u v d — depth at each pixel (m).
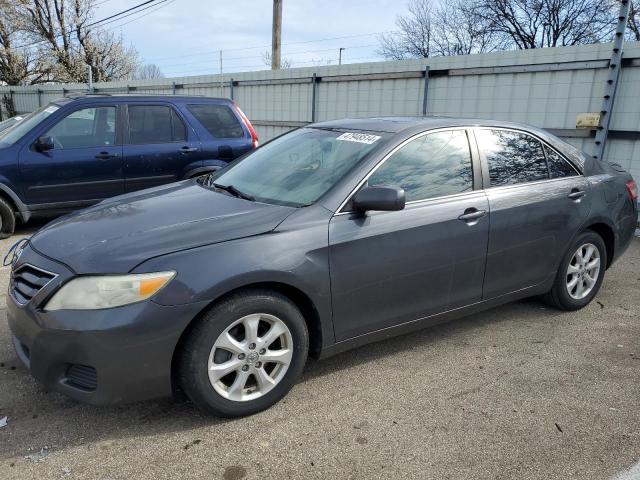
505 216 3.75
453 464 2.58
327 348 3.16
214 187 3.79
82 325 2.53
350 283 3.11
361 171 3.27
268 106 13.62
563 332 4.13
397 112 10.49
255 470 2.52
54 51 33.78
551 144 4.29
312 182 3.35
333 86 11.71
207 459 2.59
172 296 2.59
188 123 7.24
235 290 2.78
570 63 8.01
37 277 2.77
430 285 3.46
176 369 2.76
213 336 2.72
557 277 4.30
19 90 24.06
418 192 3.43
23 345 2.89
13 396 3.12
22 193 6.45
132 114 6.95
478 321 4.33
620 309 4.63
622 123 7.65
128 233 2.88
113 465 2.54
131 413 2.96
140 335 2.55
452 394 3.21
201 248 2.73
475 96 9.22
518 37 32.53
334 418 2.95
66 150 6.60
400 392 3.23
